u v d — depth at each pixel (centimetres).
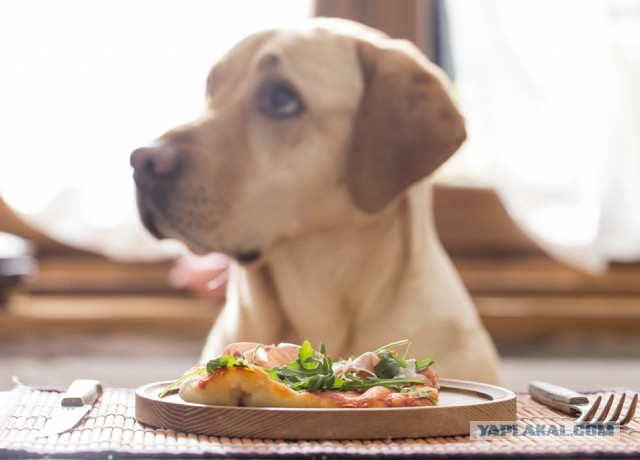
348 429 92
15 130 315
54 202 317
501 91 326
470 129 334
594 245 320
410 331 176
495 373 182
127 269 346
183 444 89
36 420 104
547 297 339
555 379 267
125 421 104
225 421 93
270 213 174
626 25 329
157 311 313
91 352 291
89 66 317
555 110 326
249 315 187
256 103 175
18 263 309
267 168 173
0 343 297
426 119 177
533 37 328
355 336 180
